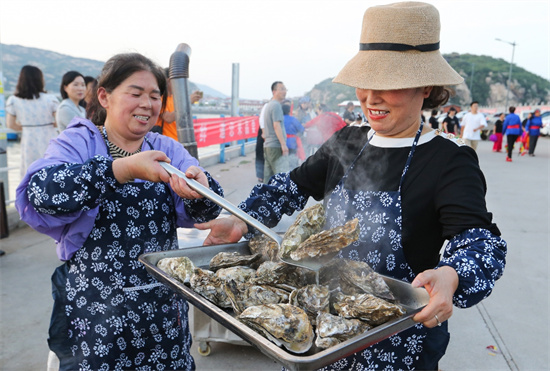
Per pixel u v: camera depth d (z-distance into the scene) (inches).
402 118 50.1
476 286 41.1
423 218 50.0
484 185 49.8
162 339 61.0
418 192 49.9
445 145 50.1
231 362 107.8
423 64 48.3
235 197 278.4
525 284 157.9
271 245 55.6
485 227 45.2
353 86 48.9
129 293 58.6
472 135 492.4
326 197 59.9
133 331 59.0
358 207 54.1
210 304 40.7
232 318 38.3
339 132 61.9
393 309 39.8
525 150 682.2
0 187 184.2
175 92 119.3
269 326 39.4
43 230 56.9
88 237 57.7
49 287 142.5
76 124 60.1
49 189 50.1
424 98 53.7
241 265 54.3
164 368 61.9
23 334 115.3
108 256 57.9
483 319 132.9
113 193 53.5
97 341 58.5
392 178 51.9
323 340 39.4
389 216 51.3
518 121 523.8
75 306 59.1
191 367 68.1
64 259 58.7
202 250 58.2
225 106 577.6
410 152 51.3
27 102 197.3
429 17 48.9
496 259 43.0
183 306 65.6
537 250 193.0
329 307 46.5
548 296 148.7
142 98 57.6
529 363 110.5
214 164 426.6
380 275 47.9
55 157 54.8
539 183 371.9
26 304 131.0
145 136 64.9
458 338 122.2
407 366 51.1
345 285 49.6
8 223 195.0
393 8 49.0
